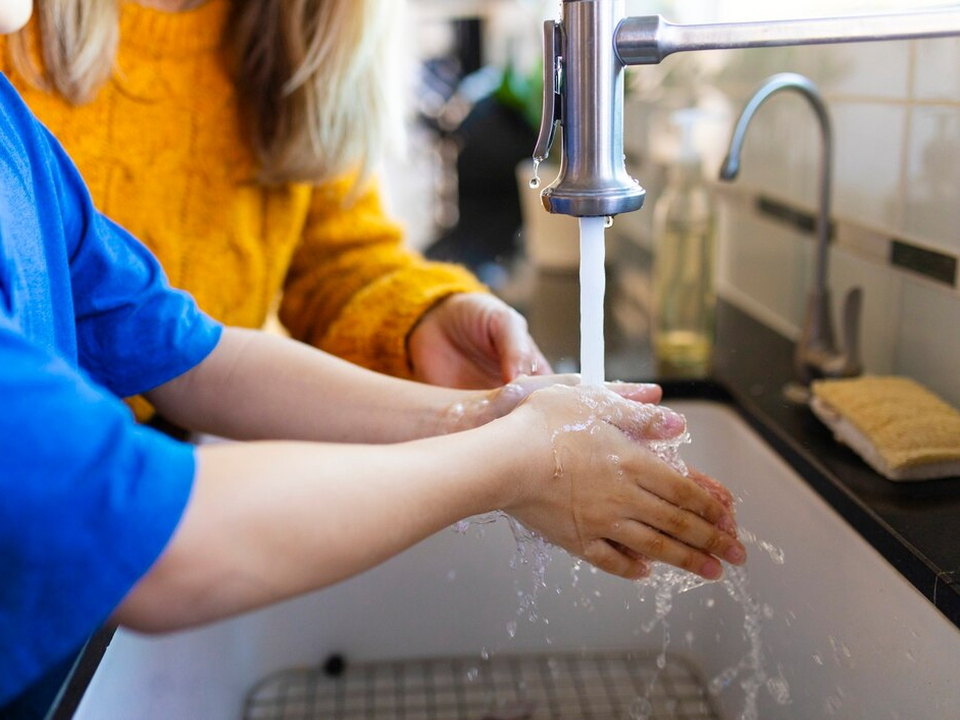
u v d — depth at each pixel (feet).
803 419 2.66
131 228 2.87
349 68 2.93
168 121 2.85
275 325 4.11
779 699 2.33
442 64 7.99
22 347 1.27
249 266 3.09
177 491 1.30
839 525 2.21
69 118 2.72
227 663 2.47
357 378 2.26
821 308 3.01
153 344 2.19
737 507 2.80
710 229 3.28
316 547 1.38
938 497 2.17
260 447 1.45
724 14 3.89
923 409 2.40
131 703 1.82
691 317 3.26
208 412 2.27
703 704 2.43
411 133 7.28
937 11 1.62
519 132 6.32
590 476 1.78
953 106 2.52
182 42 2.82
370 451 1.51
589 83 1.66
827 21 1.64
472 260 5.10
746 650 2.43
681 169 3.33
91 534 1.23
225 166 2.98
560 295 4.33
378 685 2.62
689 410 3.00
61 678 1.69
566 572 2.64
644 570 2.00
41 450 1.21
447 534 2.68
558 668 2.61
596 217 1.79
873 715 2.04
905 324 2.84
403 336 2.90
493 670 2.64
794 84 2.79
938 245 2.62
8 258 1.61
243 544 1.33
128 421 1.33
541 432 1.73
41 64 2.63
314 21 2.86
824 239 2.96
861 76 2.98
